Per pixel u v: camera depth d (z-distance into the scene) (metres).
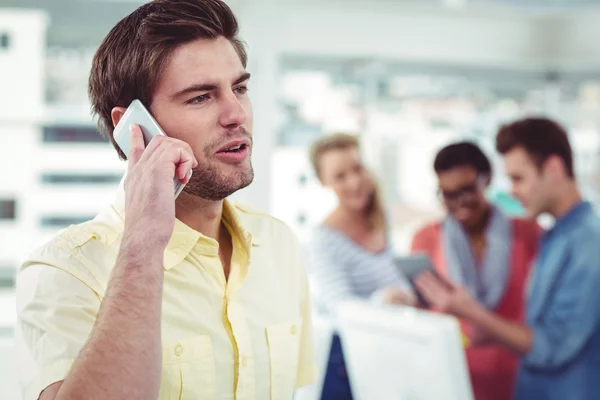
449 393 1.15
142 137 0.84
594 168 2.85
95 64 0.91
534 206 2.43
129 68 0.86
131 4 2.38
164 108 0.84
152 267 0.74
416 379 1.20
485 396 2.44
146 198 0.77
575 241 2.37
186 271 0.88
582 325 2.33
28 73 2.34
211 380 0.86
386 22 2.73
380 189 2.59
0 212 2.37
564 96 2.93
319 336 1.73
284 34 2.62
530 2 2.77
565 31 2.98
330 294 2.51
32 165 2.37
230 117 0.84
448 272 2.54
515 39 2.86
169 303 0.86
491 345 2.44
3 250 2.38
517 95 2.91
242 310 0.91
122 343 0.70
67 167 2.40
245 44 0.91
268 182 2.58
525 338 2.39
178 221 0.88
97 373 0.69
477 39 2.83
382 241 2.57
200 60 0.83
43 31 2.34
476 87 2.86
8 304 2.37
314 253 2.56
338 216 2.56
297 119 2.66
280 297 0.97
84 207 2.42
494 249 2.51
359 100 2.73
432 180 2.65
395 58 2.76
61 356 0.77
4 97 2.33
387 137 2.70
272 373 0.92
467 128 2.79
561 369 2.36
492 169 2.53
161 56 0.83
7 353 2.24
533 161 2.41
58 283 0.81
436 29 2.79
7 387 2.24
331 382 1.72
